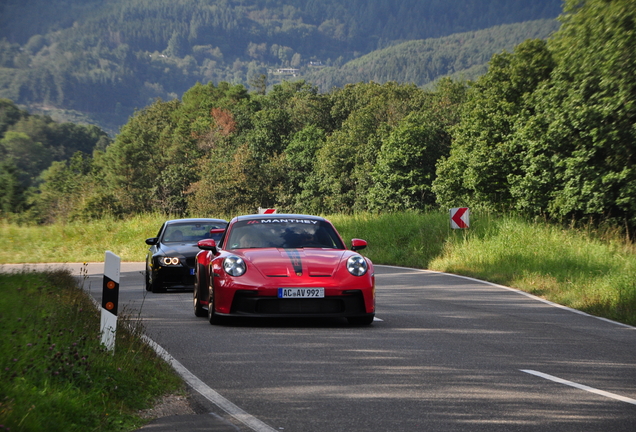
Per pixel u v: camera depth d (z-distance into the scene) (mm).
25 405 7703
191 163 176000
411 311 19781
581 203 56844
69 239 56938
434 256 39500
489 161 77688
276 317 15555
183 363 12062
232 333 15422
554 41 59219
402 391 10109
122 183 182750
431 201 116812
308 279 15711
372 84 189250
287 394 9891
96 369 9688
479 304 21797
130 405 8992
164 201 166375
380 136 138000
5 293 18984
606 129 53531
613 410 9164
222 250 17547
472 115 84062
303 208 147500
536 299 23359
